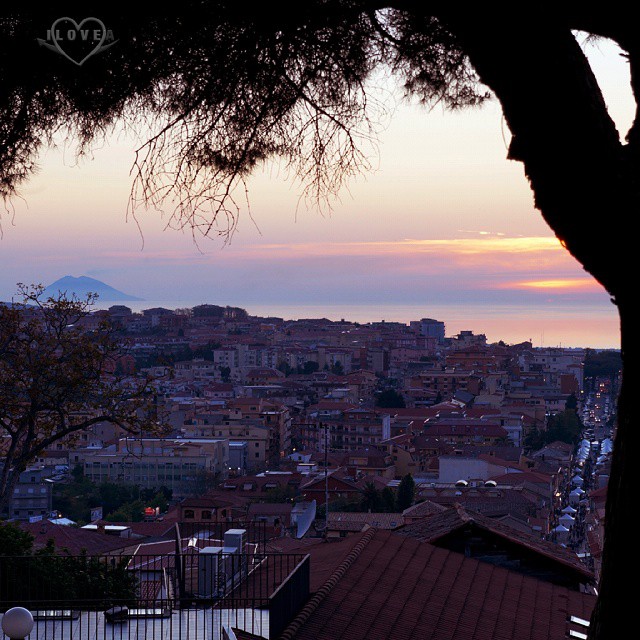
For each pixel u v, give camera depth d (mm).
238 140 4648
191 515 99938
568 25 4039
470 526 19250
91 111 4797
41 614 15172
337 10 4535
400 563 16859
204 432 178000
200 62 4605
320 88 4777
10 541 22000
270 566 18562
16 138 4801
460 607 15305
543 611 16219
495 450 156000
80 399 23438
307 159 4793
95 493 136250
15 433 23531
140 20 4539
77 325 23594
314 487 116875
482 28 3820
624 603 4129
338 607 14148
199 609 15328
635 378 4094
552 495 125250
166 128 4570
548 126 3816
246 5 4496
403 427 191250
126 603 16938
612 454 4289
